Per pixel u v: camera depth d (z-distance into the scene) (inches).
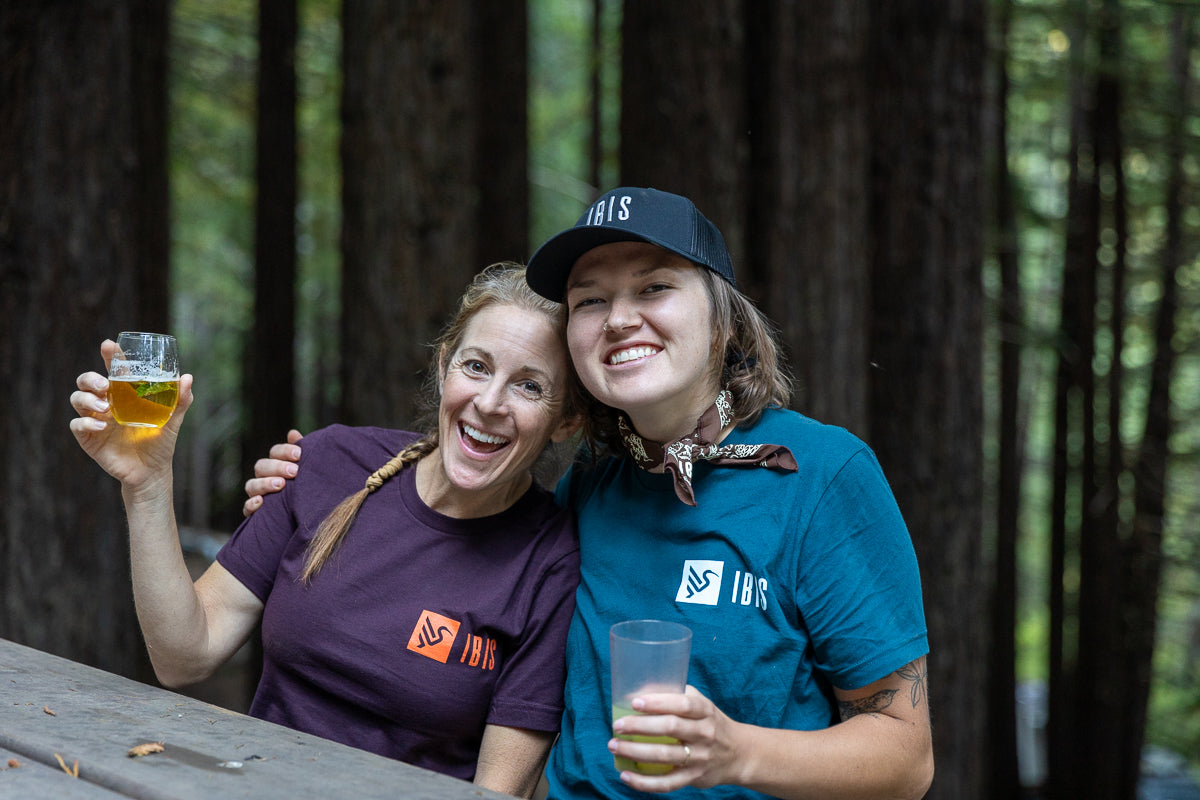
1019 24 321.4
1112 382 350.6
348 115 155.1
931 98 193.2
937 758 192.7
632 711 49.3
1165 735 435.8
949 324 193.6
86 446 66.2
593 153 312.5
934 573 192.9
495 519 73.7
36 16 129.8
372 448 78.9
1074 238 346.0
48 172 130.8
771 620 62.6
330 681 71.0
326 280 402.9
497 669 71.1
